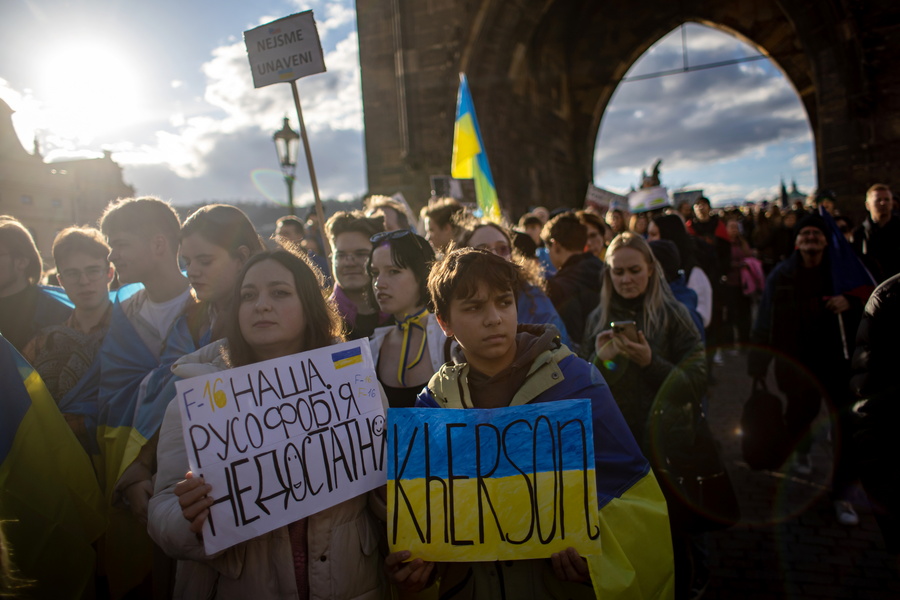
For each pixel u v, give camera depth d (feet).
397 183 49.47
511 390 6.34
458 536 5.88
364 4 49.98
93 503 8.87
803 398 15.42
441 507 5.93
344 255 11.53
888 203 17.31
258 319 6.50
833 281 14.84
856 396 8.34
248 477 6.00
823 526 14.37
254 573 6.24
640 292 10.91
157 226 9.97
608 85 73.67
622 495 6.22
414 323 9.46
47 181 75.46
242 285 6.65
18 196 71.92
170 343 9.53
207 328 9.68
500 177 49.19
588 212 17.60
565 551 5.75
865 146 42.80
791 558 13.08
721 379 29.22
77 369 10.61
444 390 6.44
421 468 6.01
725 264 32.58
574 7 71.67
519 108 57.62
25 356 10.73
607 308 11.27
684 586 9.95
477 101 47.50
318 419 6.45
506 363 6.39
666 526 6.25
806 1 44.62
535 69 63.05
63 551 8.30
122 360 9.82
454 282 6.03
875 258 17.51
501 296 6.06
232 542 5.82
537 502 5.85
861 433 8.11
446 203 14.60
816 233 15.03
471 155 22.20
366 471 6.55
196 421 5.94
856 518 14.33
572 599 6.17
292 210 31.89
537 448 5.95
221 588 6.35
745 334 33.78
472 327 6.03
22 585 6.35
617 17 73.05
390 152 49.67
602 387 6.42
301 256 7.02
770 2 71.56
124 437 9.43
